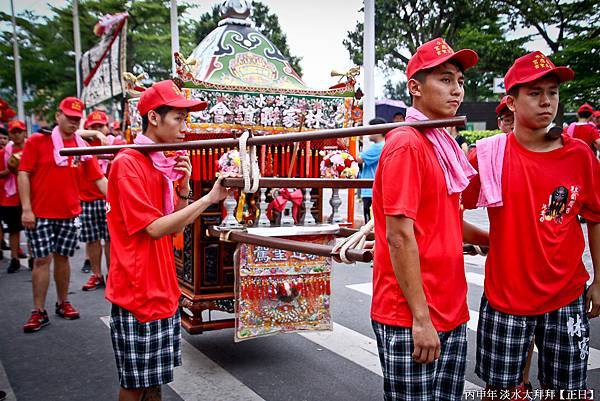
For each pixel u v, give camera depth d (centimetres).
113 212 260
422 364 209
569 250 242
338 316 497
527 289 240
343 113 402
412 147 203
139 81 429
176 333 269
